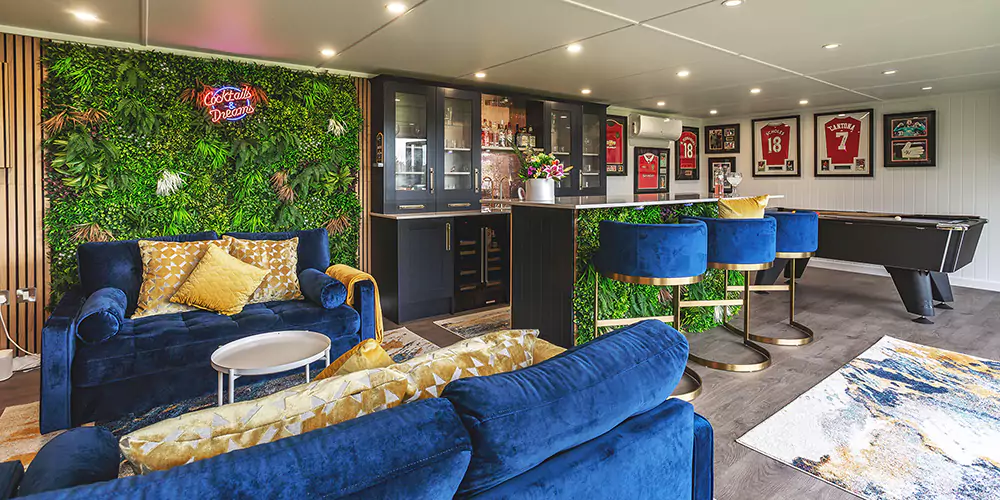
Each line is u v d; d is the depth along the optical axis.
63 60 3.63
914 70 4.95
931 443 2.59
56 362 2.64
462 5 3.11
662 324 1.53
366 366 1.35
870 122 6.97
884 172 6.92
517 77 5.16
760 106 7.20
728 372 3.56
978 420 2.81
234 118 4.29
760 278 5.89
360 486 0.83
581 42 3.93
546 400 1.10
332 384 1.15
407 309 4.97
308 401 1.09
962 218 5.35
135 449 0.92
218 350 2.51
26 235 3.66
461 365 1.35
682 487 1.41
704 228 3.24
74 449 1.05
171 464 0.92
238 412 1.04
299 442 0.86
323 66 4.68
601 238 3.42
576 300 3.62
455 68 4.75
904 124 6.69
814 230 4.25
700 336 4.39
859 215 6.29
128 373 2.78
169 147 4.06
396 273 4.89
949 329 4.53
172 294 3.35
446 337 4.42
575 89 5.82
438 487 0.89
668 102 6.82
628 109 7.50
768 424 2.80
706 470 1.53
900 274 4.96
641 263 3.16
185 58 4.07
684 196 4.86
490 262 5.60
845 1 3.09
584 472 1.12
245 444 0.98
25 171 3.62
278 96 4.51
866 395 3.15
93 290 3.28
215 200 4.30
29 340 3.72
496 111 6.18
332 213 4.91
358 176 5.10
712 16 3.35
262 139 4.45
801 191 7.70
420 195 5.19
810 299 5.68
